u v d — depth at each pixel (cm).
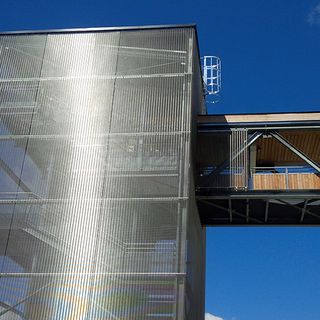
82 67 2394
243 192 2355
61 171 2139
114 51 2419
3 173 2161
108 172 2119
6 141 2234
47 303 1866
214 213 2634
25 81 2378
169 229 1966
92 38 2464
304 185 2384
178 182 2062
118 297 1853
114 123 2234
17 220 2042
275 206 2528
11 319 1847
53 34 2497
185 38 2411
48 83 2364
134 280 1877
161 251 1922
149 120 2225
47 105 2309
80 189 2089
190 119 2208
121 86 2323
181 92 2277
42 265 1941
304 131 2441
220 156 2453
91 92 2323
